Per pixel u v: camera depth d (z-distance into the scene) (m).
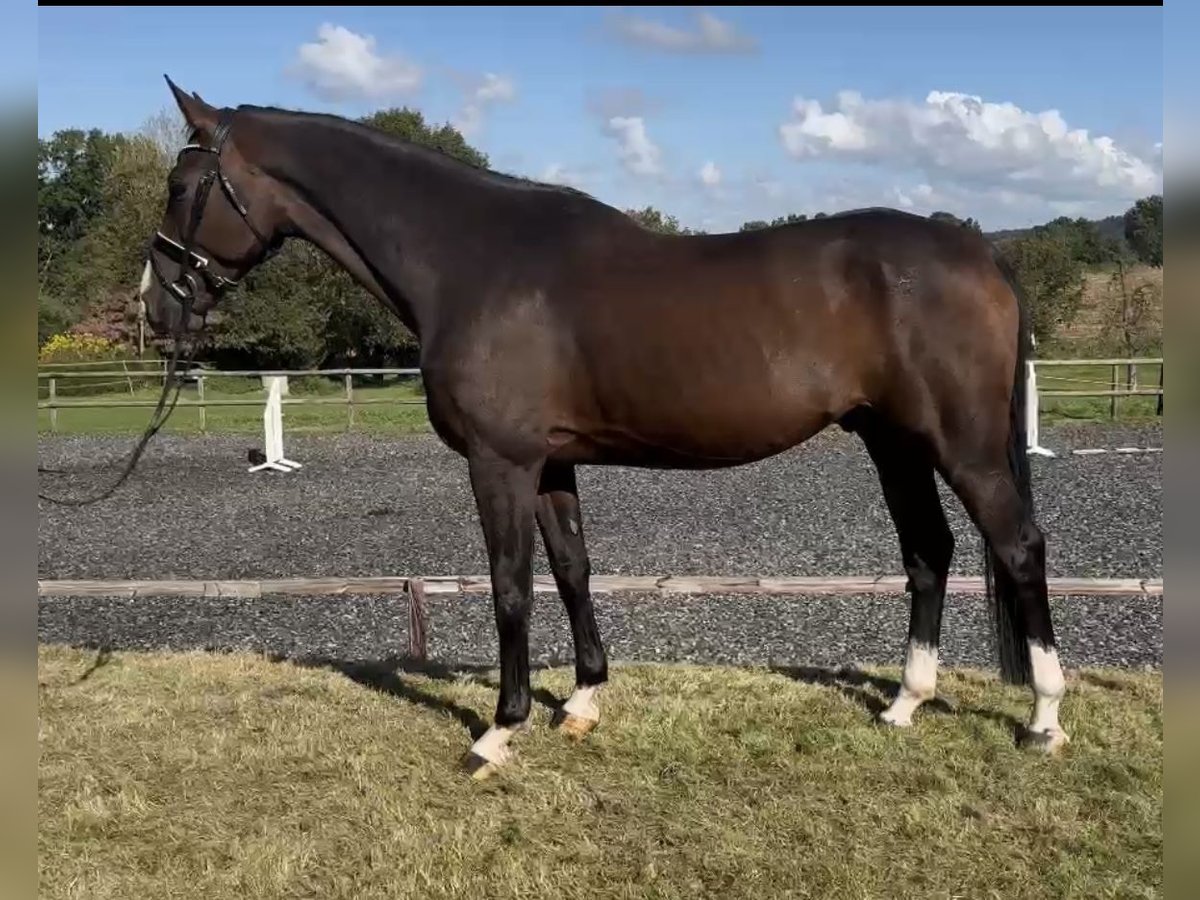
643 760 3.47
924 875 2.73
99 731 3.79
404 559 7.58
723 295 3.10
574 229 3.30
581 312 3.17
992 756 3.37
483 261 3.29
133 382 24.59
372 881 2.77
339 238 3.54
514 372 3.20
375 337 25.94
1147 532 7.74
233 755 3.56
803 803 3.12
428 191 3.41
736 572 6.79
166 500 10.63
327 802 3.22
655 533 8.37
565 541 3.69
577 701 3.74
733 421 3.13
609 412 3.21
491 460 3.27
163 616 6.20
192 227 3.50
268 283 24.95
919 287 3.04
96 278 29.05
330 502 10.38
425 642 4.84
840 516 8.98
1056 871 2.71
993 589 3.39
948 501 9.51
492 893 2.70
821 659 4.99
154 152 28.61
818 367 3.09
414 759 3.52
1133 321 20.30
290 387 25.23
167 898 2.71
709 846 2.88
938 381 3.06
